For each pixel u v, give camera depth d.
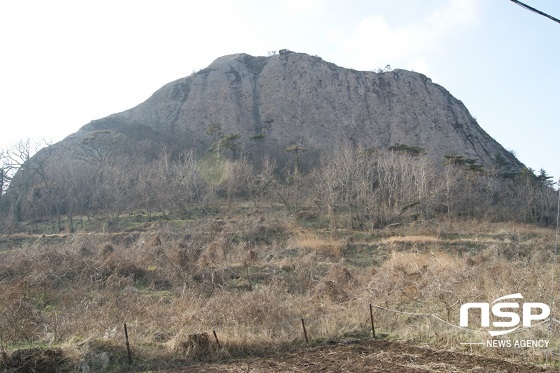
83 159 63.84
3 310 12.43
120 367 10.27
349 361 10.32
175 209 45.38
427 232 37.00
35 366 9.72
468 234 36.28
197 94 101.19
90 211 47.78
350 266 25.67
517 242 31.58
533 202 50.97
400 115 97.06
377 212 41.94
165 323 12.99
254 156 72.25
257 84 107.00
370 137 90.94
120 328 12.02
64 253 21.55
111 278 18.47
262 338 11.91
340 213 43.94
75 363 10.06
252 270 22.19
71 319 12.55
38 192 51.59
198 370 10.08
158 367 10.33
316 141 87.75
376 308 13.88
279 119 94.69
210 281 19.41
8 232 40.38
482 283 15.47
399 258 25.70
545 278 14.94
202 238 31.59
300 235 33.97
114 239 33.41
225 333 11.89
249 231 34.09
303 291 19.61
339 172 48.00
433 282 15.90
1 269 19.33
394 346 11.36
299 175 53.53
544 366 9.16
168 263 21.00
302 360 10.58
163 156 59.81
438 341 11.36
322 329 12.72
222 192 52.12
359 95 102.50
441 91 108.19
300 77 106.12
